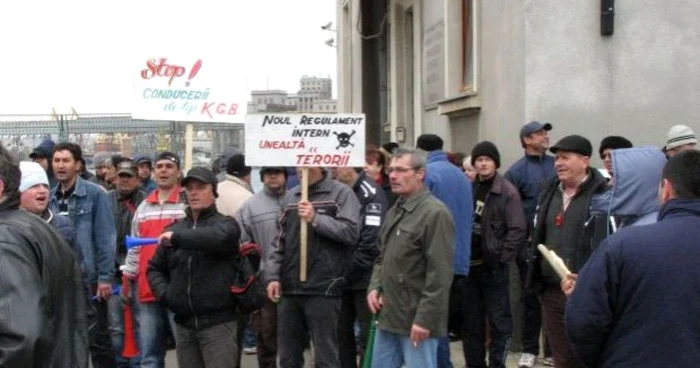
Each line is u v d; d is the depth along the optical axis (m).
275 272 6.97
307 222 6.79
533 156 8.53
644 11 9.15
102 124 17.28
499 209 7.79
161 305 6.50
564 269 5.02
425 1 13.62
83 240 7.50
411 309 5.96
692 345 3.47
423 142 7.99
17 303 3.56
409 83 15.96
